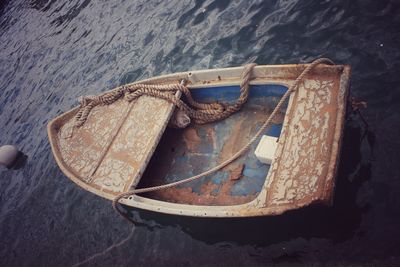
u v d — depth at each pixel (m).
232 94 3.95
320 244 3.15
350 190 3.27
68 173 3.80
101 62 6.24
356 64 3.97
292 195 2.86
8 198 5.11
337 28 4.33
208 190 3.57
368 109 3.62
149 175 3.88
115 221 4.10
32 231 4.52
